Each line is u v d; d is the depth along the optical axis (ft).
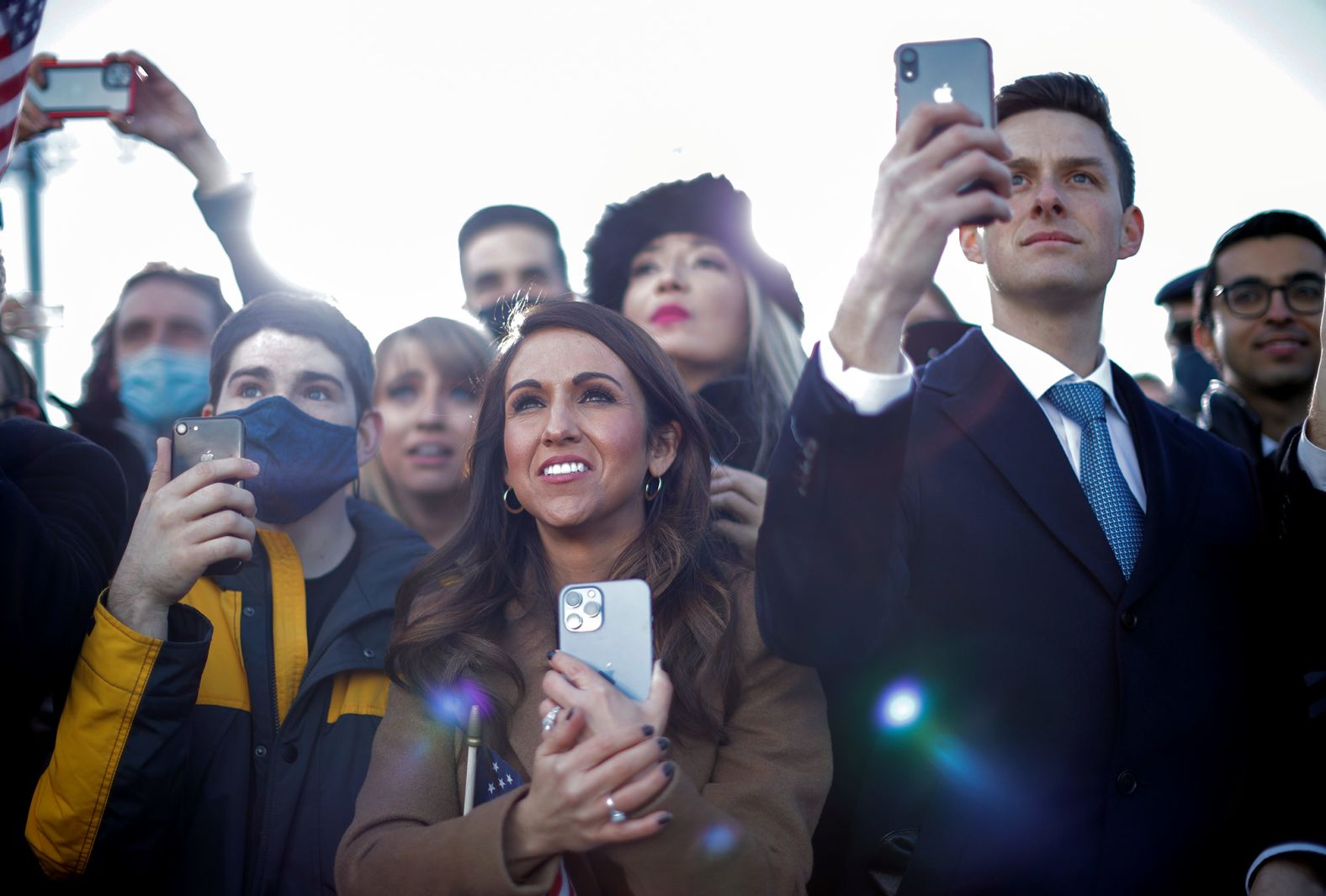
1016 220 8.41
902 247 6.36
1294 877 7.73
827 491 6.77
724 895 6.85
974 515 7.88
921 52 7.18
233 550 8.46
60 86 12.38
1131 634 7.63
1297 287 12.51
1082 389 8.34
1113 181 8.54
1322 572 7.85
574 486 8.07
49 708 9.82
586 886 7.46
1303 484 7.93
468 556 8.71
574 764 6.63
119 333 13.60
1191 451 8.45
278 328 10.57
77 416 13.51
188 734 8.80
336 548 10.57
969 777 7.62
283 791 9.17
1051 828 7.45
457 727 7.97
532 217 15.26
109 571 9.30
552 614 8.36
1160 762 7.52
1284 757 7.94
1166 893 7.38
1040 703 7.59
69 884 8.51
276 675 9.60
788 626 7.12
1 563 8.18
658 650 8.00
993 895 7.44
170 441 9.01
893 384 6.63
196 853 8.96
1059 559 7.79
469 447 9.18
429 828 7.22
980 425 8.13
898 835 7.81
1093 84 8.77
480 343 14.12
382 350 14.24
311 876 8.98
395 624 8.81
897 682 7.97
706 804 6.89
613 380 8.23
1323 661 8.09
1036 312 8.48
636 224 13.34
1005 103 8.68
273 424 10.03
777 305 13.41
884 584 7.06
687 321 13.04
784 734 7.93
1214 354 13.29
